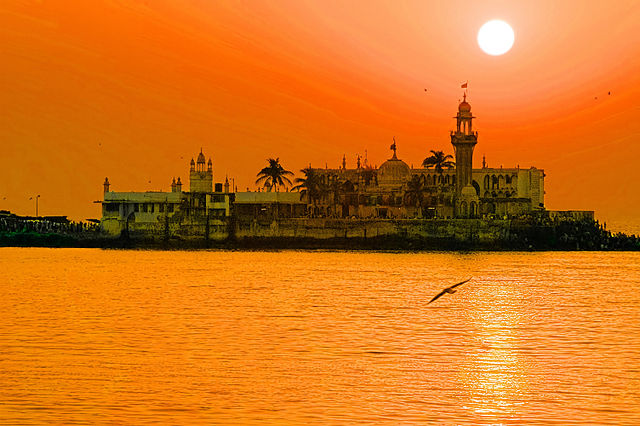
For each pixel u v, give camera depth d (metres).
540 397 102.38
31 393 103.44
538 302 190.75
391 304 184.25
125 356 123.44
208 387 106.19
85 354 124.94
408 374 112.81
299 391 104.50
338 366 117.12
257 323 154.75
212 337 139.50
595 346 133.25
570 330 148.88
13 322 156.00
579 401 101.00
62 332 144.50
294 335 141.38
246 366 117.00
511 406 98.69
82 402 100.06
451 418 94.88
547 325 154.50
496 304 186.00
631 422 93.50
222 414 95.88
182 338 138.38
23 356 123.38
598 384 108.19
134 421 93.62
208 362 119.50
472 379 110.31
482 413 96.38
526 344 134.50
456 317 163.88
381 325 152.75
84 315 165.62
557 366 118.06
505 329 149.38
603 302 191.25
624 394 103.69
